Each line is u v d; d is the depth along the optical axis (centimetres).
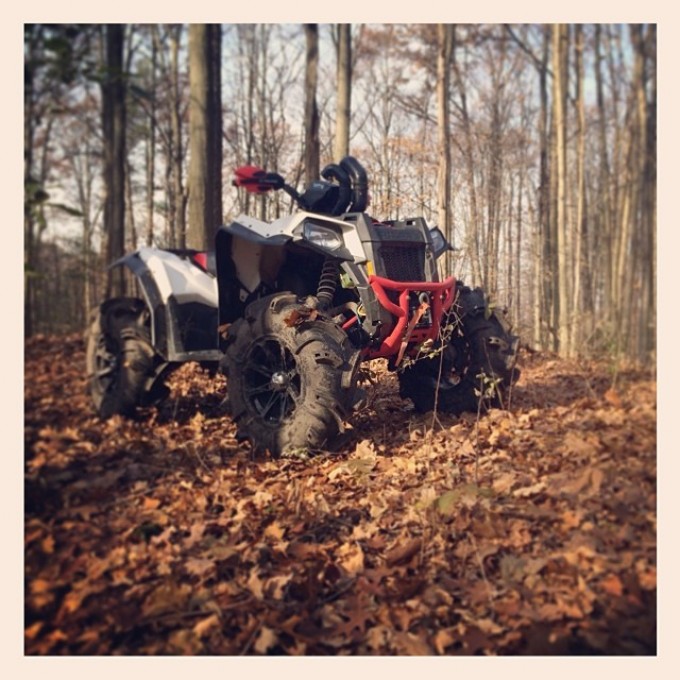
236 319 427
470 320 443
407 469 350
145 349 383
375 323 388
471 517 285
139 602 235
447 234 480
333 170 432
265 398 394
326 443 369
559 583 242
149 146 404
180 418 413
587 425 330
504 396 430
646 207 362
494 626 226
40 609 232
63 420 328
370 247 389
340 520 300
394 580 250
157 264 400
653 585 240
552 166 426
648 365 351
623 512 272
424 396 466
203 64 415
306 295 427
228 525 289
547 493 293
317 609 239
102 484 298
